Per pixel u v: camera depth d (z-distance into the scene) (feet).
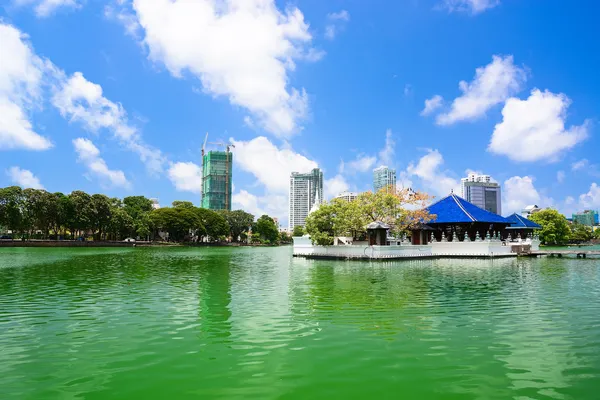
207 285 105.09
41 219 349.00
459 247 229.25
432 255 225.76
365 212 231.71
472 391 36.50
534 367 42.32
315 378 39.47
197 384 38.06
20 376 40.14
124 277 124.06
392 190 249.55
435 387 37.37
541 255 250.16
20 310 71.41
